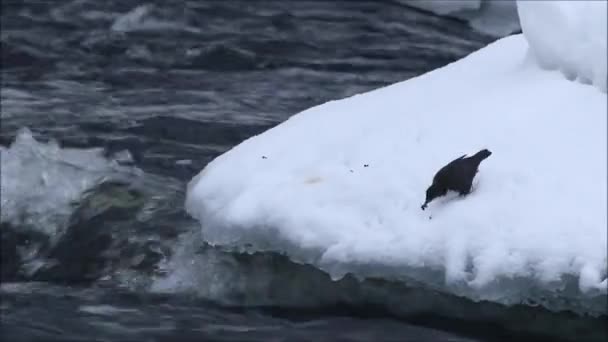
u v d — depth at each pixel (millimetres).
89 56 38406
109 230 24266
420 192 20172
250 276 21656
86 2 42281
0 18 41219
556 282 18406
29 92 34656
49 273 23547
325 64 38312
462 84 23234
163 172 27922
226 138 30672
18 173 26938
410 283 19859
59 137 30078
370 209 20312
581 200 18891
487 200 19406
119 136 30359
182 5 42500
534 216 18922
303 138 22906
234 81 36250
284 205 20891
